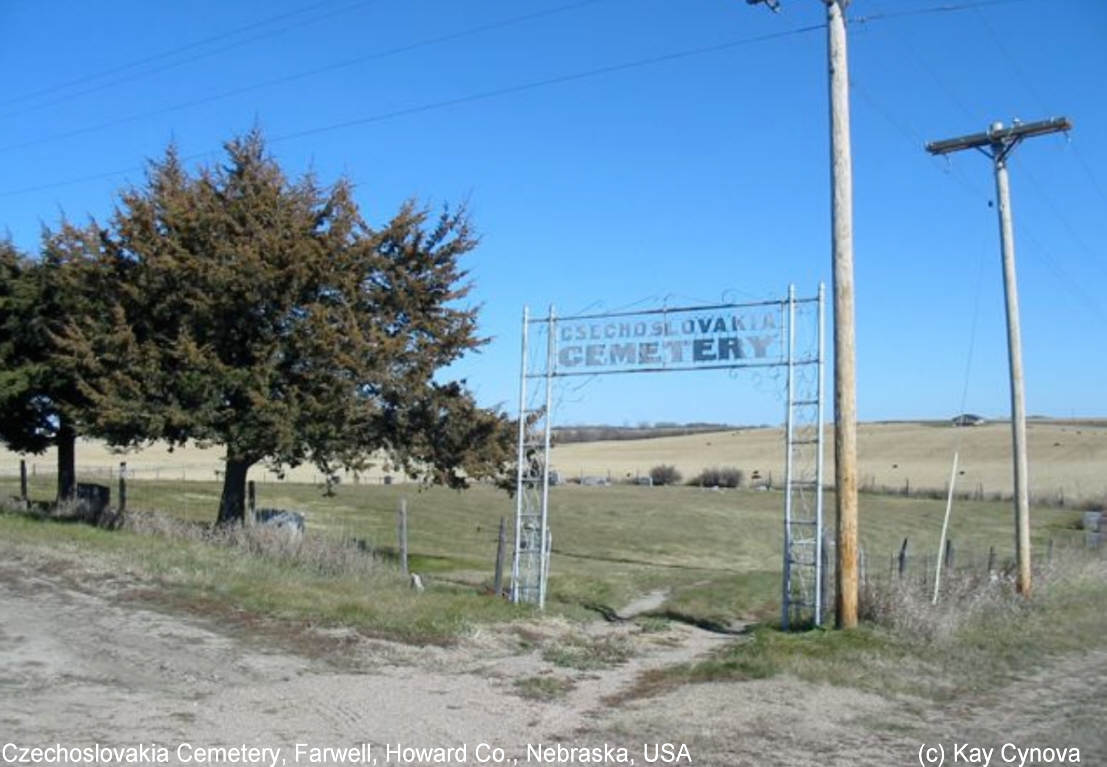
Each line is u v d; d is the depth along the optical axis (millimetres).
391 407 23203
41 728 7027
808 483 15953
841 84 13867
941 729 9117
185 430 21250
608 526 49406
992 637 14203
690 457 99688
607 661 11688
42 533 18531
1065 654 13867
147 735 7055
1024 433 20469
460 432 23531
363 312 21875
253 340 21406
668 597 21938
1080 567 23797
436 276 22953
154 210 21297
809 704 9625
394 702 8617
